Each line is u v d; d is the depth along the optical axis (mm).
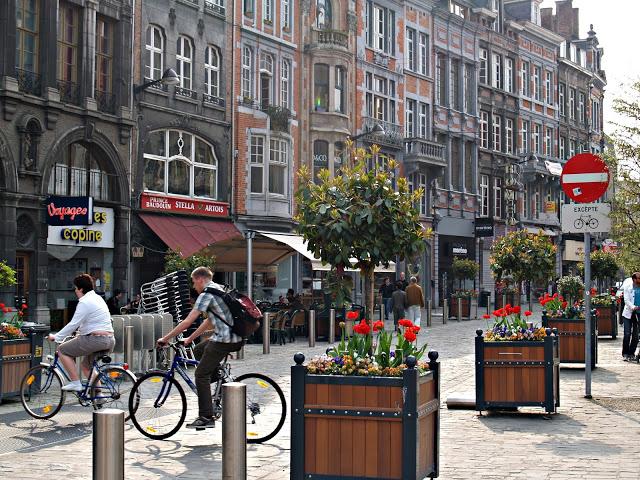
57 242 25453
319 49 37469
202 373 9219
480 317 37531
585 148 66562
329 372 6570
